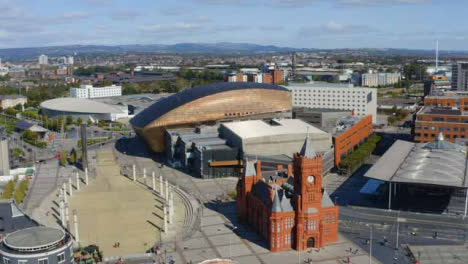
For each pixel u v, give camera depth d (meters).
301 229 146.88
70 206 197.00
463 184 166.88
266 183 164.25
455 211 177.88
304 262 139.75
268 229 152.12
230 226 170.38
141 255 139.50
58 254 112.62
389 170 187.50
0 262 112.12
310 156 144.62
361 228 165.12
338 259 141.38
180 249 150.75
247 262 140.12
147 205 197.75
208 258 143.25
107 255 147.25
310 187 145.75
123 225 174.50
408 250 146.88
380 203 190.88
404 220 171.88
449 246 149.12
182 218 180.88
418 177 175.38
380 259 141.00
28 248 109.31
